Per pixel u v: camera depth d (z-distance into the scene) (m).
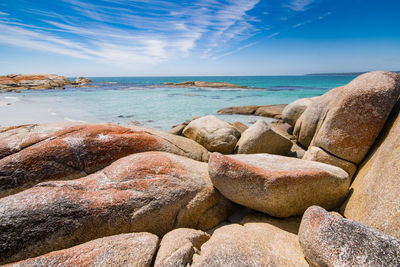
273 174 3.29
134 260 2.31
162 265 2.29
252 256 2.38
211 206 3.59
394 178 2.65
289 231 3.09
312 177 3.27
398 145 2.98
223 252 2.41
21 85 40.41
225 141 6.73
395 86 3.95
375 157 3.55
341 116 4.27
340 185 3.44
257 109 16.25
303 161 4.07
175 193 3.38
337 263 2.09
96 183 3.29
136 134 4.86
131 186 3.27
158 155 3.99
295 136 8.27
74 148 4.13
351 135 4.12
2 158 3.84
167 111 17.02
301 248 2.59
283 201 3.25
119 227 2.93
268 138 6.39
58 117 13.83
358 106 4.09
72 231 2.67
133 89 40.28
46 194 2.83
